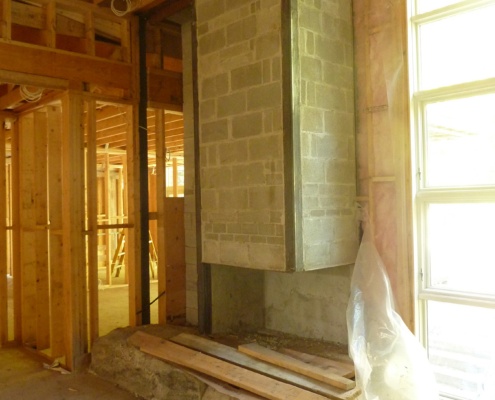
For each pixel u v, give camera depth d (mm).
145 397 3652
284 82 3287
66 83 4219
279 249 3322
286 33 3279
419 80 3379
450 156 3264
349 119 3672
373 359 3164
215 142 3787
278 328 4402
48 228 4609
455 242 3236
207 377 3352
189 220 4805
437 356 3328
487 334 3119
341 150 3598
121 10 4578
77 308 4262
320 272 4051
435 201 3279
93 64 4375
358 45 3705
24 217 5086
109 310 6445
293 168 3252
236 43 3605
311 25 3410
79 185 4293
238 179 3607
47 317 4934
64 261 4293
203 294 4148
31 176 5125
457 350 3238
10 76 3910
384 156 3562
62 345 4570
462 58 3197
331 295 3973
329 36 3537
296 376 3127
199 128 3930
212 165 3818
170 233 4879
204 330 4168
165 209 4840
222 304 4230
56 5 4203
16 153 5160
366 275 3516
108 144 8945
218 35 3740
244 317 4391
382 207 3572
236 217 3629
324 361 3359
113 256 9734
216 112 3771
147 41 4863
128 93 4609
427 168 3365
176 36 5148
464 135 3193
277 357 3373
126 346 3990
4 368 4375
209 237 3873
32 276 5109
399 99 3385
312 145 3377
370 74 3631
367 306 3443
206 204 3889
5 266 5129
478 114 3135
